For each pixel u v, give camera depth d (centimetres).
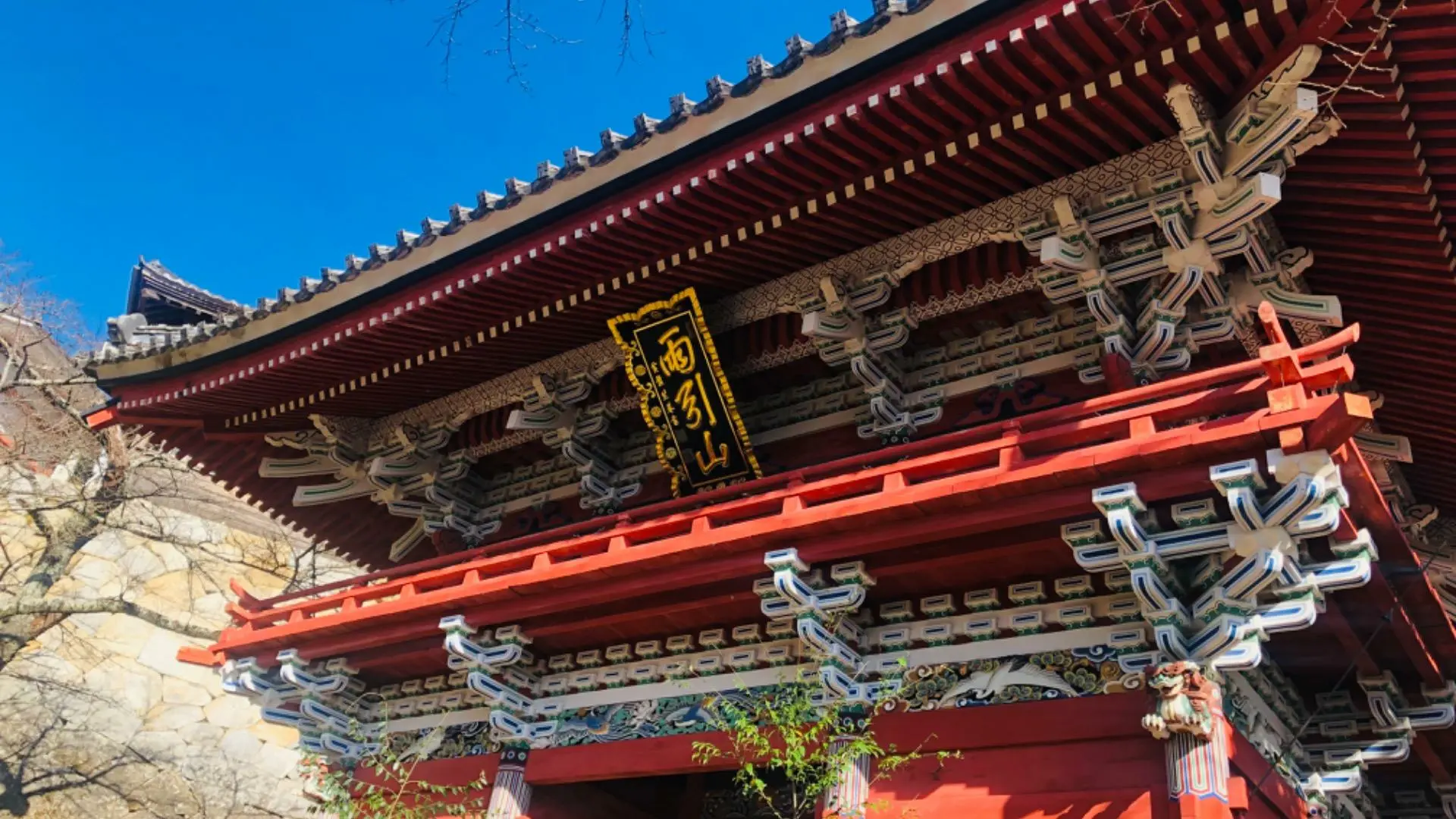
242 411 1702
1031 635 1049
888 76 1023
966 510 983
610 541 1214
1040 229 1132
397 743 1474
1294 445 848
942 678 1076
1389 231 1051
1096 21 920
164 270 2206
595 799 1422
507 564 1309
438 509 1684
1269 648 1144
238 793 2578
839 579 1084
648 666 1289
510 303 1391
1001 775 995
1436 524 1449
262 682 1488
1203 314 1127
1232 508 884
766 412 1441
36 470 2850
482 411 1625
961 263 1216
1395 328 1166
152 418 1727
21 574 2647
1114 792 931
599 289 1343
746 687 1196
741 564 1099
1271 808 1030
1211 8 892
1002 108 1026
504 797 1298
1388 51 877
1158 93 992
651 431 1555
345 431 1717
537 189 1259
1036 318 1249
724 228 1230
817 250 1259
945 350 1306
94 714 2512
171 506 2967
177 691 2667
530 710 1347
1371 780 1430
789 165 1117
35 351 2992
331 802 1395
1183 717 884
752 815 1511
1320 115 956
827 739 1092
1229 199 1020
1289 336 1154
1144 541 924
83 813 2361
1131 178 1088
